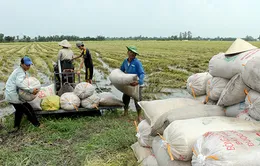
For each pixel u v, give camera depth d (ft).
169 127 9.69
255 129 8.97
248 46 11.21
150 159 12.17
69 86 22.44
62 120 19.33
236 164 7.20
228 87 10.73
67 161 13.58
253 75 9.20
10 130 17.81
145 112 13.12
